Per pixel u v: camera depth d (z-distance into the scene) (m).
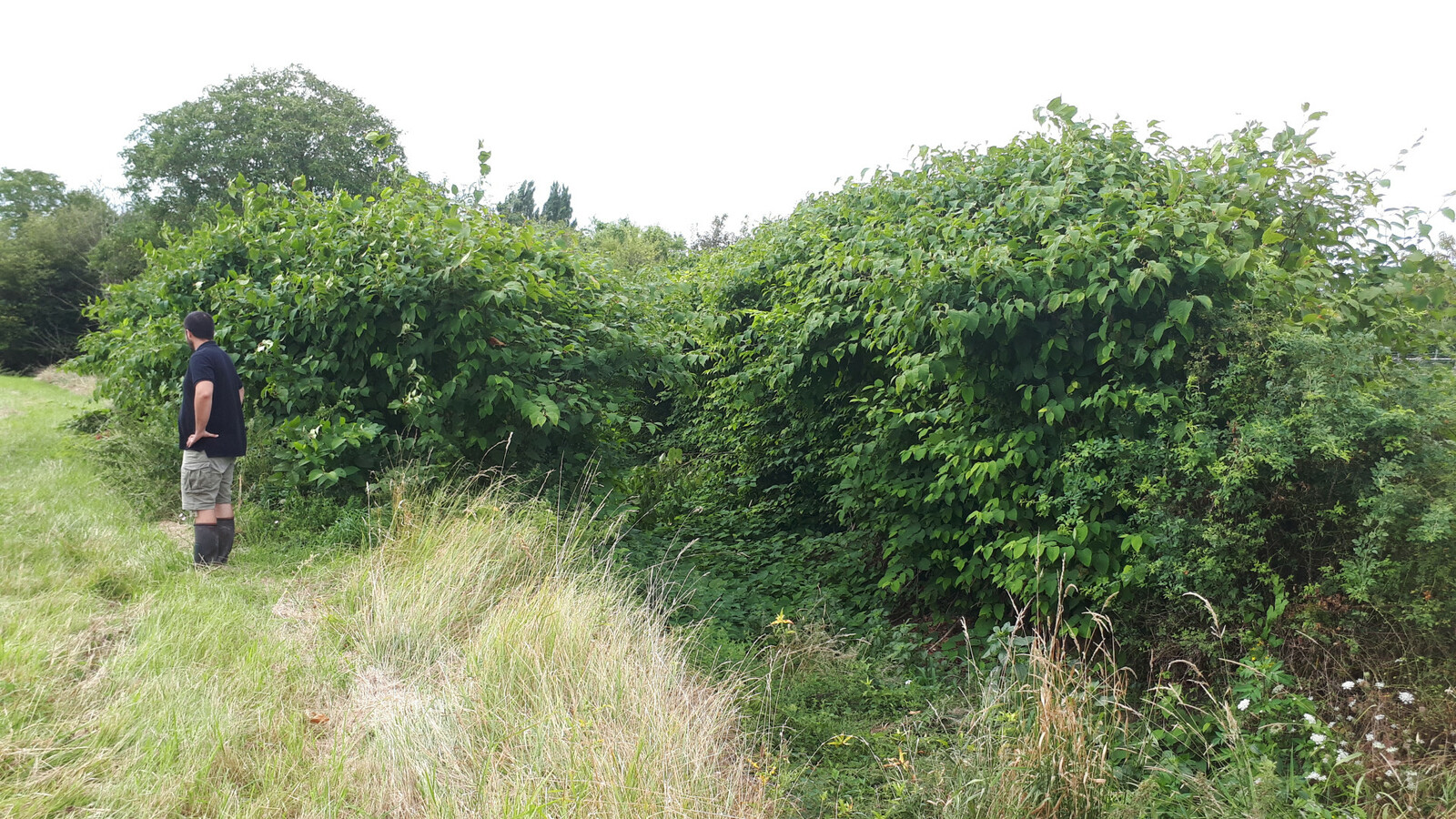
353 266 5.87
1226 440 3.75
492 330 5.89
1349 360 3.55
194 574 4.64
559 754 2.77
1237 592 3.56
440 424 5.66
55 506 5.73
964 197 6.00
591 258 7.21
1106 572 4.02
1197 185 4.68
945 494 5.05
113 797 2.43
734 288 9.15
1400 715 3.02
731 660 4.17
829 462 7.06
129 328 7.90
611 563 4.90
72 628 3.59
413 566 4.50
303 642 3.81
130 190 35.72
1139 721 3.54
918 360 4.66
